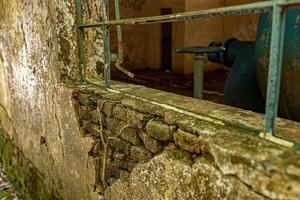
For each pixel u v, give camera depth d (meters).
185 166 1.23
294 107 1.57
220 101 4.27
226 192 1.05
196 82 2.77
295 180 0.84
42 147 2.88
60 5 2.09
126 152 1.68
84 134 2.08
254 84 2.27
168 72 6.86
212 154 1.09
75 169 2.28
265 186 0.91
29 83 2.92
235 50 2.60
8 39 3.40
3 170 4.46
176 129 1.30
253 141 1.06
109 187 1.89
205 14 1.10
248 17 6.51
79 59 2.21
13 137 3.88
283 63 1.52
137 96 1.71
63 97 2.22
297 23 1.44
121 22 1.57
